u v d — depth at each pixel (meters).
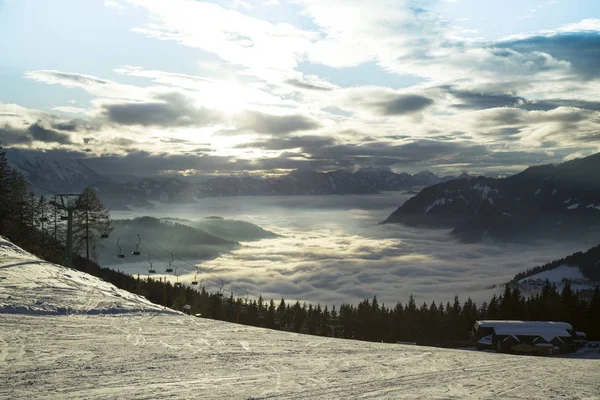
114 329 18.83
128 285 85.50
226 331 21.42
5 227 60.91
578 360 22.05
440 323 106.81
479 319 107.12
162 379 11.82
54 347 14.57
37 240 64.19
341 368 14.96
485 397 11.62
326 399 10.79
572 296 105.25
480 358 19.70
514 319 105.62
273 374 13.34
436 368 16.16
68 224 44.19
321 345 19.97
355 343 22.02
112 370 12.34
